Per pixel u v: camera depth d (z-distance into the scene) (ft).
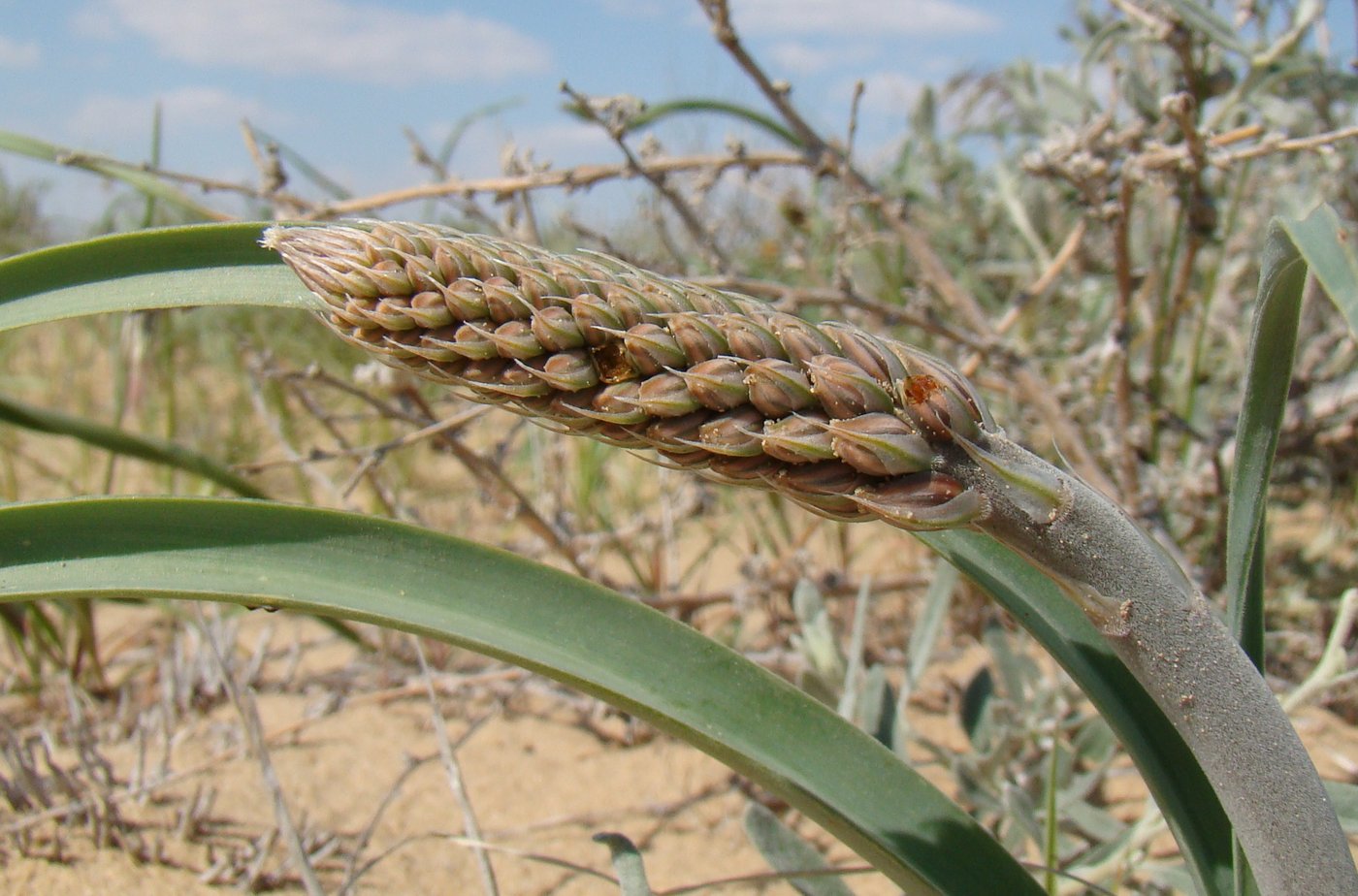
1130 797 1.67
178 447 1.78
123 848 1.52
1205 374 2.13
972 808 1.58
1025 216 2.64
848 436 0.74
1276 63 1.86
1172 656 0.80
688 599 2.10
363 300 0.77
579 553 2.31
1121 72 2.02
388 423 3.11
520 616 0.93
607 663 0.93
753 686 0.95
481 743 1.92
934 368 0.77
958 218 3.08
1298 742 0.81
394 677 2.15
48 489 3.40
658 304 0.77
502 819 1.69
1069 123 2.38
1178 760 0.95
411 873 1.54
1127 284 1.75
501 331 0.76
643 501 3.03
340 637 2.40
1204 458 1.97
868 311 1.97
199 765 1.75
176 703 2.01
